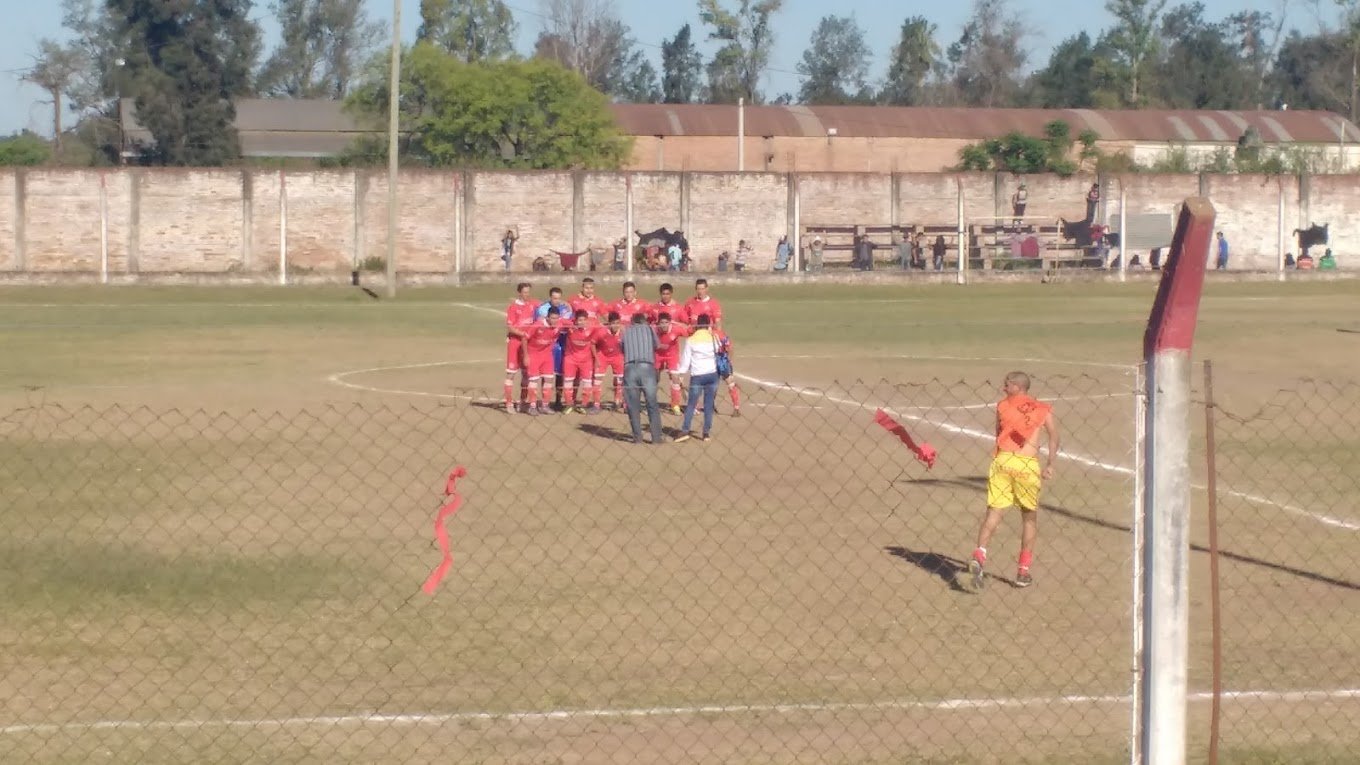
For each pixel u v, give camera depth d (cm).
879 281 5575
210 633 991
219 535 1254
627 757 773
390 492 1440
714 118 7756
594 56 11425
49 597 1070
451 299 4803
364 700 864
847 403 2141
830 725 820
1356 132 8438
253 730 814
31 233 5491
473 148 7094
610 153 7200
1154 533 645
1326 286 5534
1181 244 624
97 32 10581
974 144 7681
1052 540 1258
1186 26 13538
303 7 12431
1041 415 1108
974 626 1010
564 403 2084
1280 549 1227
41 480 1476
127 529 1273
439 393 2261
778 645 966
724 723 824
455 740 799
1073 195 6147
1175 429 640
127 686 888
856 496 1438
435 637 983
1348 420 1925
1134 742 679
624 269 5738
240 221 5631
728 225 5962
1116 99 11094
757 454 1694
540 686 887
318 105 9062
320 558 1181
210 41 8350
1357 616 1034
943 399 2177
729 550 1212
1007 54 12662
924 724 823
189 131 8306
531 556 1188
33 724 823
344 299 4784
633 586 1102
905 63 12575
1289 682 895
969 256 6044
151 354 2862
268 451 1658
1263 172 6900
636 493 1449
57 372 2528
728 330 3522
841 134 7756
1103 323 3731
